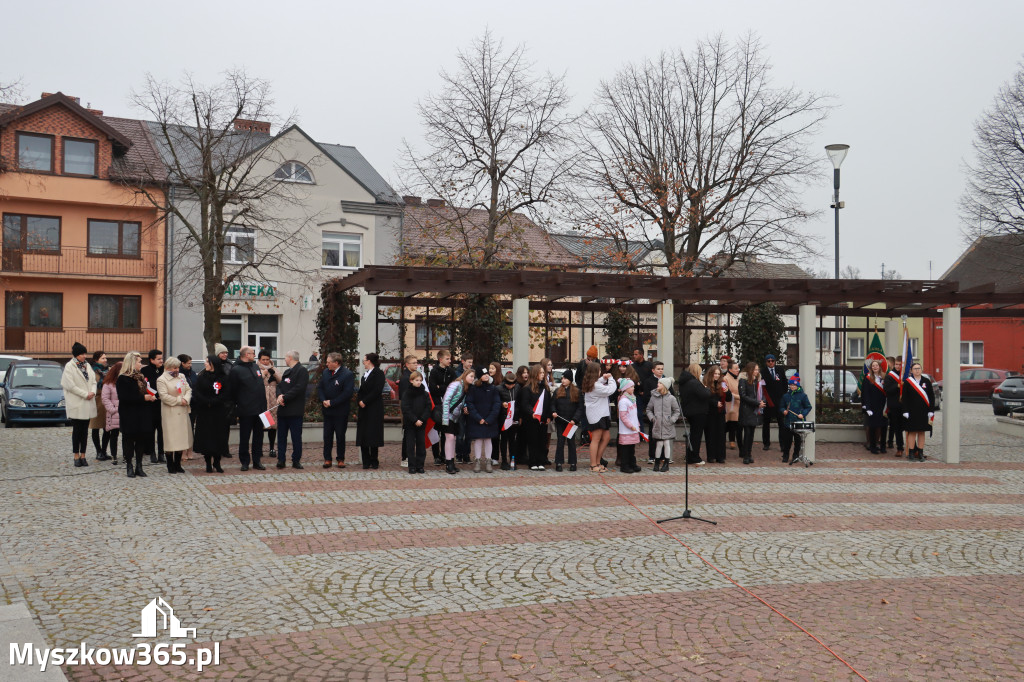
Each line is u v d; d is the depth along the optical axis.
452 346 19.09
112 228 34.62
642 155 29.73
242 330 34.94
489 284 16.12
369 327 16.12
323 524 9.34
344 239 36.44
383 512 10.06
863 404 17.50
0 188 32.03
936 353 44.41
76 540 8.41
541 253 37.03
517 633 5.96
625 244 29.55
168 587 6.89
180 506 10.22
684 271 27.80
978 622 6.37
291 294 34.97
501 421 13.70
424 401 13.33
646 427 16.84
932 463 15.88
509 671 5.27
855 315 20.52
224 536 8.68
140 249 34.88
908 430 16.17
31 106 32.41
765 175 28.41
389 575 7.36
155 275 34.72
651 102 29.84
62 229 33.72
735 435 17.94
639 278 16.50
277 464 13.73
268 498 10.84
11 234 33.09
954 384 16.06
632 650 5.66
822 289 16.41
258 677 5.11
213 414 12.88
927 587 7.31
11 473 12.80
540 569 7.64
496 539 8.76
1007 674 5.33
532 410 13.80
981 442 19.89
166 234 32.88
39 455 15.09
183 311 34.38
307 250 35.34
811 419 15.09
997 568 8.01
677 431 18.58
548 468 14.21
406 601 6.65
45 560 7.64
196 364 25.67
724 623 6.24
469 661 5.42
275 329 35.38
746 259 29.48
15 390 21.14
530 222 27.70
